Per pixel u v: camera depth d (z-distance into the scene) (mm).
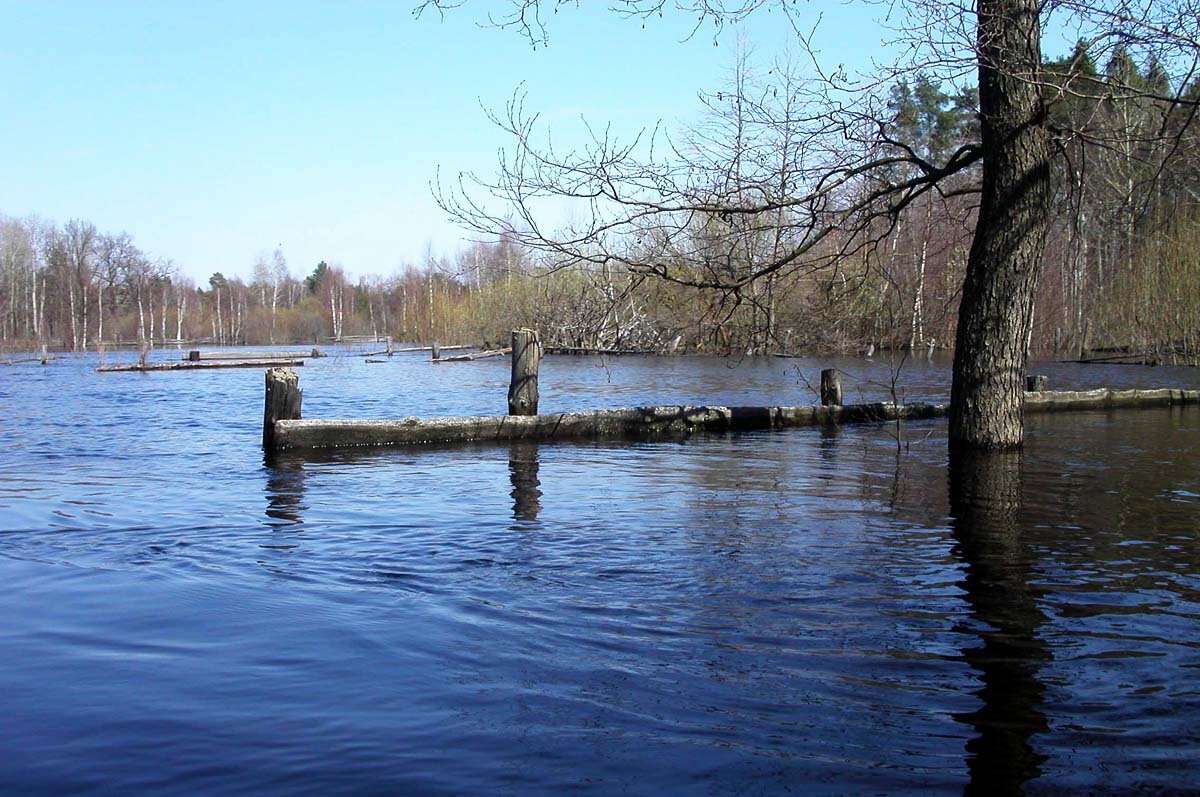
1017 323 11430
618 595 5805
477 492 9500
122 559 6801
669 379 27906
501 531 7652
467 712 4066
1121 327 33812
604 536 7449
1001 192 11031
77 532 7734
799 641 4969
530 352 14570
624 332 25625
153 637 5059
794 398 21359
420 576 6277
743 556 6773
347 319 107875
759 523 7914
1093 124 12398
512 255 16359
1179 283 31406
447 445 13125
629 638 5027
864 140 11328
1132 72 10594
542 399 21391
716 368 33469
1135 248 33469
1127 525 7738
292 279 145875
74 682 4410
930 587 5949
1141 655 4750
